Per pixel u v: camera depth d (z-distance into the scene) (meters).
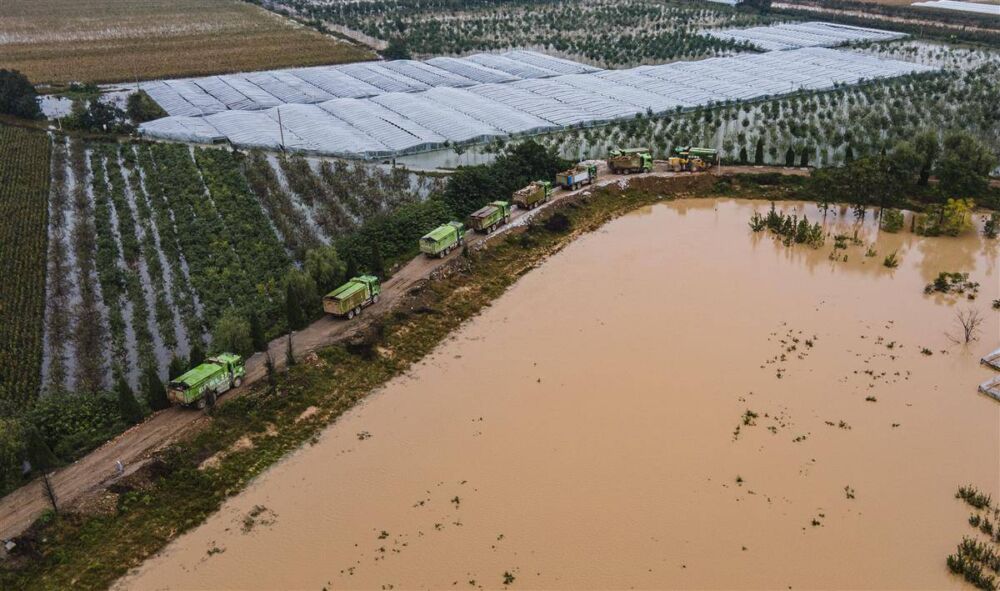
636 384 78.50
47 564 56.69
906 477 64.62
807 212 121.75
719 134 156.62
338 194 127.00
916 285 97.12
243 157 141.50
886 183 116.00
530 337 88.12
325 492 65.38
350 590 55.84
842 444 68.81
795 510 61.62
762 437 70.12
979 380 77.19
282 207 120.94
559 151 148.50
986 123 143.88
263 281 99.00
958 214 109.19
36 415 70.25
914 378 77.88
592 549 58.69
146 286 99.88
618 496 63.66
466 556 58.44
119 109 168.50
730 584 55.25
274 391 75.75
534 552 58.59
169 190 128.00
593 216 121.06
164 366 82.56
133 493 62.84
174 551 59.72
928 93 168.38
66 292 97.62
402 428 73.25
